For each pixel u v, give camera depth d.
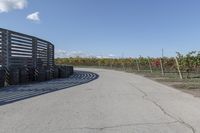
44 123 9.61
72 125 9.36
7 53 26.31
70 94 17.59
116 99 15.50
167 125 9.42
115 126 9.27
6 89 20.62
